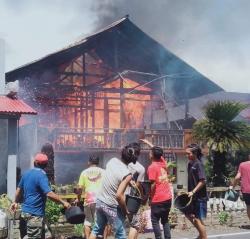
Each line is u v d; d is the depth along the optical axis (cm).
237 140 1688
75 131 1988
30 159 1852
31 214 688
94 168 877
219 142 1684
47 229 937
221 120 1692
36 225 687
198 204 852
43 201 700
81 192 879
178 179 2091
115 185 658
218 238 1001
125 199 686
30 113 1298
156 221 833
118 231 658
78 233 974
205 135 1700
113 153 2044
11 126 1307
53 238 923
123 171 657
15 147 1306
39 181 689
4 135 1464
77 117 2328
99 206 667
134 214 686
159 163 845
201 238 859
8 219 895
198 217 852
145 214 1052
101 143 2025
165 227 840
